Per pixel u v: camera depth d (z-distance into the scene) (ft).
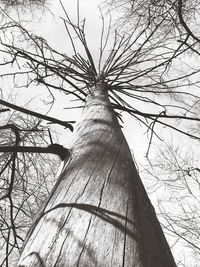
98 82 13.74
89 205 4.46
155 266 3.69
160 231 4.75
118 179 5.33
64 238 3.89
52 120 10.45
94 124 8.03
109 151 6.42
